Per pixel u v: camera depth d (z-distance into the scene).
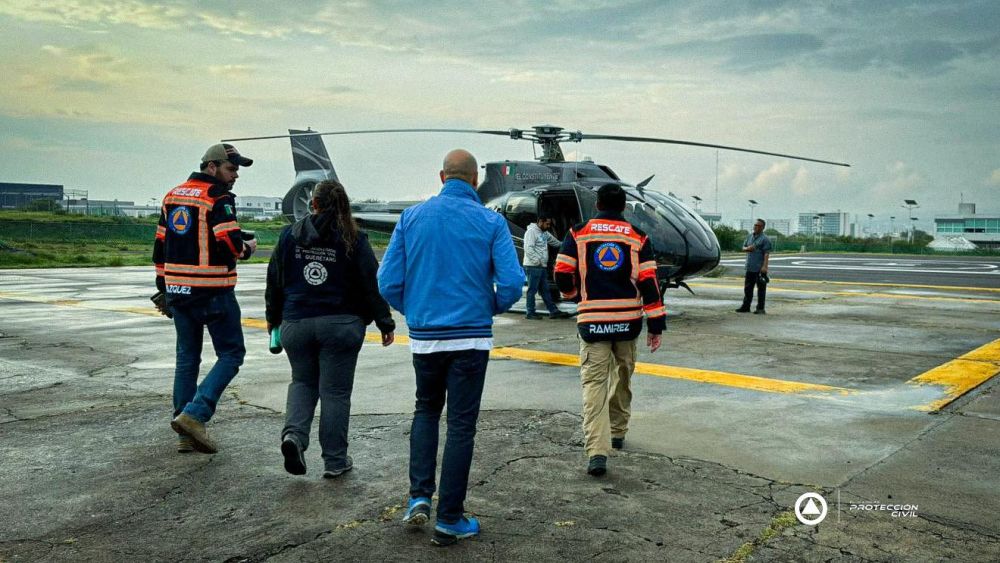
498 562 3.21
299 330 4.21
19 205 131.25
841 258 39.84
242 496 3.99
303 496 3.99
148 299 14.82
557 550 3.33
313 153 21.92
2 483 4.18
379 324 4.31
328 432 4.25
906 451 4.71
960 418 5.52
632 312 4.46
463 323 3.50
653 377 7.02
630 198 11.66
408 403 6.02
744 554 3.28
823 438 5.01
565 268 4.52
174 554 3.29
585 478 4.25
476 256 3.56
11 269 24.61
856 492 4.00
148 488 4.11
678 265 11.48
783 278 22.08
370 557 3.26
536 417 5.57
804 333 10.04
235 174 4.99
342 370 4.30
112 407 5.93
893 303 14.28
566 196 12.43
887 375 7.12
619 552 3.30
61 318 11.74
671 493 4.01
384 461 4.57
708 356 8.19
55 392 6.46
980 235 104.94
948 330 10.37
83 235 55.38
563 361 7.88
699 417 5.55
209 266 4.73
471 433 3.49
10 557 3.24
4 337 9.73
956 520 3.63
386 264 3.68
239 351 4.90
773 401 6.06
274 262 4.35
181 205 4.74
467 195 3.69
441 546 3.37
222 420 5.53
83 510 3.79
